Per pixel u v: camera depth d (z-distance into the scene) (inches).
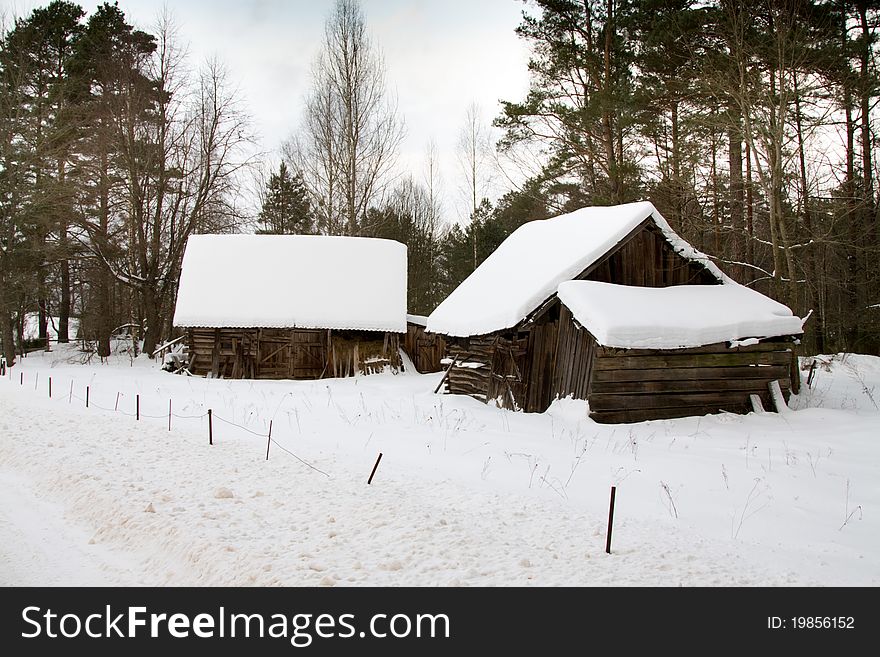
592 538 258.4
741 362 571.2
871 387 729.6
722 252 882.1
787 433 494.9
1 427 477.7
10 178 1025.5
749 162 850.8
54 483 339.9
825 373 835.4
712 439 474.3
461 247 1628.9
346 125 1291.8
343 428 506.3
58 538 268.8
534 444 454.3
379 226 1519.4
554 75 947.3
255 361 999.6
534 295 583.8
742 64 687.1
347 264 1107.9
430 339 1159.6
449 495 315.3
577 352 569.0
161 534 255.9
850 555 257.8
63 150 1102.4
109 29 1283.2
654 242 639.1
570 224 736.3
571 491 339.0
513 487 342.6
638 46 919.0
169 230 1344.7
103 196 1203.2
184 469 354.9
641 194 912.3
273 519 269.9
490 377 689.0
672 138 920.9
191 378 940.0
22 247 1071.6
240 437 458.3
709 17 791.7
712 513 308.3
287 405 654.5
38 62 1248.2
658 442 466.3
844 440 459.5
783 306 597.0
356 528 257.3
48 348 1362.0
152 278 1233.4
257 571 216.8
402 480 341.7
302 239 1136.2
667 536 268.2
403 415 580.4
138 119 1216.8
